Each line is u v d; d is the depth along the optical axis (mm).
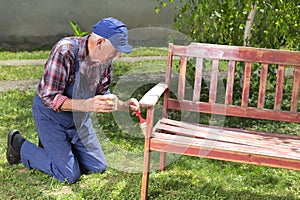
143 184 2922
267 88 5941
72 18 10469
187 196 3078
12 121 4594
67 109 2979
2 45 9812
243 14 5055
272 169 3633
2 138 4102
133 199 3033
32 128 4375
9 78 6648
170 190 3150
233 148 2791
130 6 10430
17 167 3447
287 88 6094
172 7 10383
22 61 8031
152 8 10430
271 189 3262
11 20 10031
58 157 3209
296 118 3311
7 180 3229
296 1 5156
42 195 3043
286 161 2684
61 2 10320
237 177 3445
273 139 3092
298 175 3533
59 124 3186
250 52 3348
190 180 3338
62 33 10484
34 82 6480
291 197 3137
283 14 5070
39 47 9750
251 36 5273
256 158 2725
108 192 3102
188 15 5082
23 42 10195
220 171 3543
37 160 3316
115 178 3346
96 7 10516
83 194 3059
